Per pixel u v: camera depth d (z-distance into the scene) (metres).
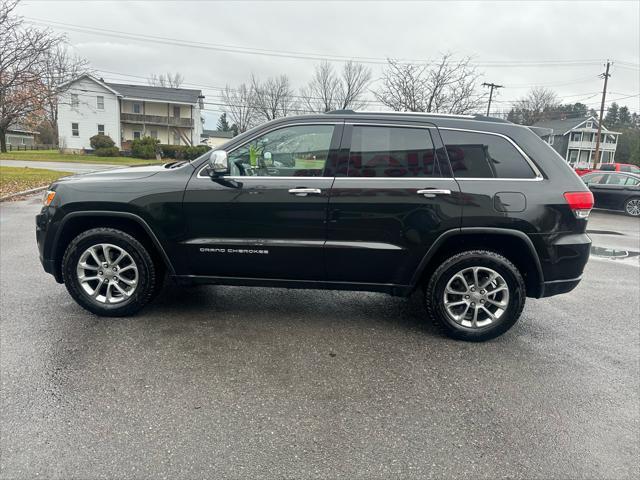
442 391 2.88
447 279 3.53
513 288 3.49
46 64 16.34
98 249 3.72
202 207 3.55
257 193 3.50
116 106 48.12
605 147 58.69
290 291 4.75
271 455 2.22
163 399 2.67
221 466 2.13
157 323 3.75
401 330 3.82
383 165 3.49
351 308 4.32
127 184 3.62
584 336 3.85
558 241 3.41
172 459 2.17
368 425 2.50
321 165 3.53
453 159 3.47
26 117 20.33
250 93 52.84
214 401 2.67
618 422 2.61
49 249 3.74
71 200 3.63
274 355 3.27
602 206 14.39
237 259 3.63
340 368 3.12
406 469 2.16
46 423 2.40
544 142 3.57
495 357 3.38
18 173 18.66
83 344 3.31
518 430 2.50
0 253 5.89
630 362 3.37
